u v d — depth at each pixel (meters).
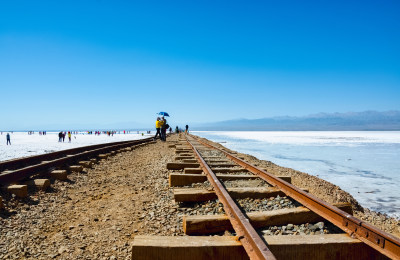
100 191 5.84
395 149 26.48
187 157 9.16
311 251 2.72
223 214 3.60
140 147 17.62
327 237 2.87
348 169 13.46
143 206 4.60
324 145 32.25
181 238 2.83
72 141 44.94
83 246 3.20
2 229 3.61
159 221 3.86
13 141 47.22
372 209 6.91
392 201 7.68
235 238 2.84
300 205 4.11
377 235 2.62
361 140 47.34
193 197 4.37
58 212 4.44
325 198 6.69
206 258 2.66
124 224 3.85
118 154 12.98
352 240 2.79
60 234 3.55
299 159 17.55
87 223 3.94
